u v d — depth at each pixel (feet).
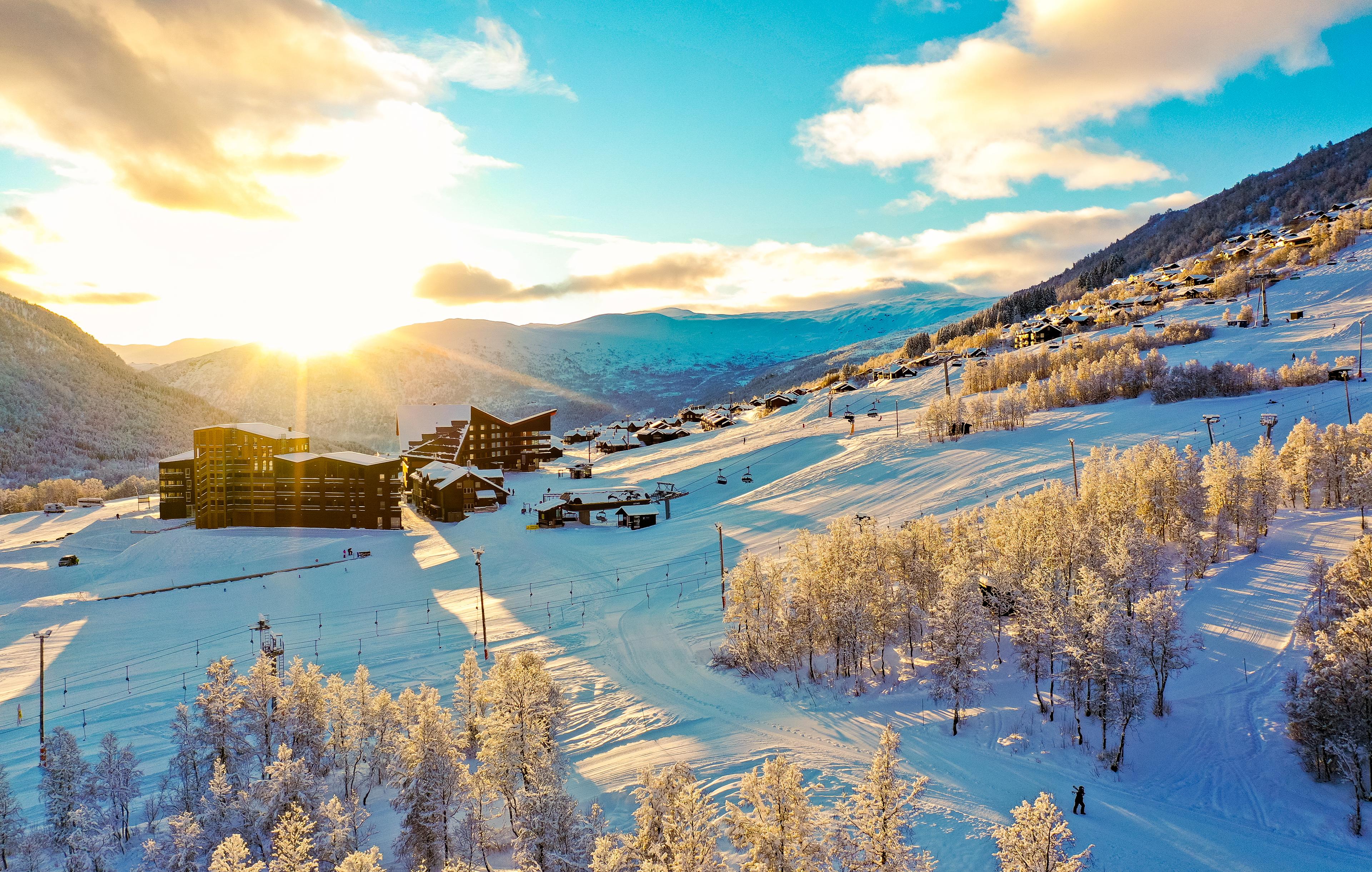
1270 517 236.02
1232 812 130.41
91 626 256.73
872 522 245.24
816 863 103.30
